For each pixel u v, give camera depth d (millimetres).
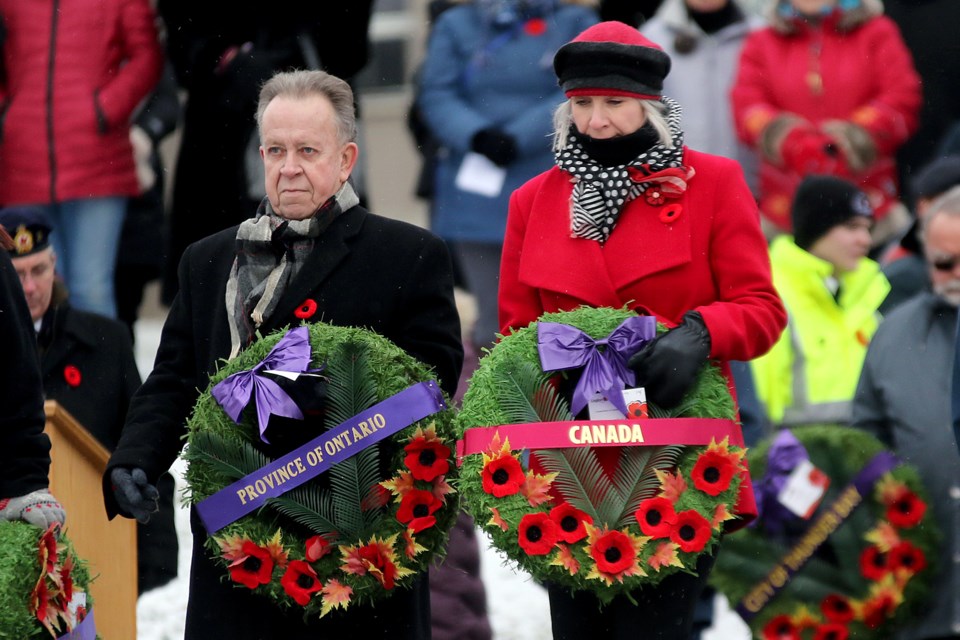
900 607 15727
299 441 13250
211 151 21516
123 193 22156
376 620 13398
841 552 15773
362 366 13070
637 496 12789
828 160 21188
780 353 18500
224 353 13656
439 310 13695
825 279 18719
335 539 13086
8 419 12859
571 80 13586
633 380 12953
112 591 15945
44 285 17516
